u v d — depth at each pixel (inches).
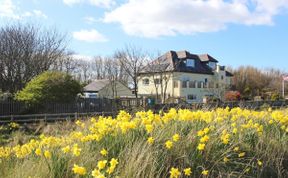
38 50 1464.1
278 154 210.5
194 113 221.3
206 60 2399.1
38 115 798.5
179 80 2191.2
